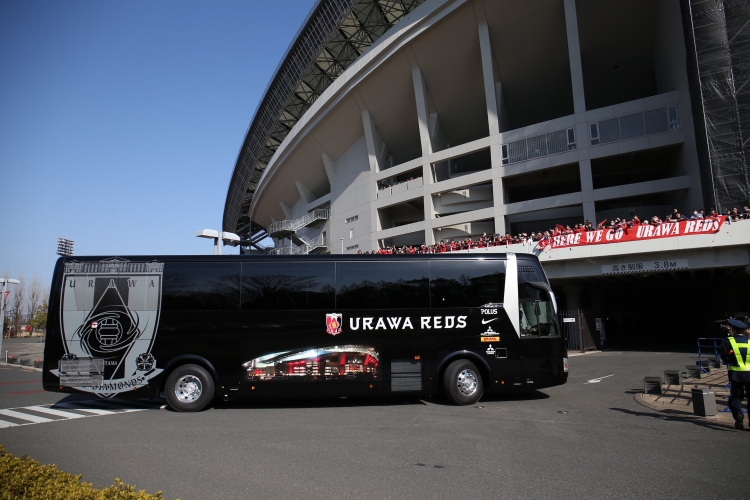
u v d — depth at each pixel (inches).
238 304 450.0
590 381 582.2
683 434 320.5
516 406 439.5
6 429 362.6
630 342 1371.8
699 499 204.7
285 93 2069.4
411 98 1667.1
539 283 473.4
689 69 1096.2
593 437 315.0
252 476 239.8
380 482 229.1
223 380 439.2
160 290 450.3
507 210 1373.0
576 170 1462.8
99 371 438.6
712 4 1048.2
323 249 2047.2
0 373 920.3
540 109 1668.3
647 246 900.0
